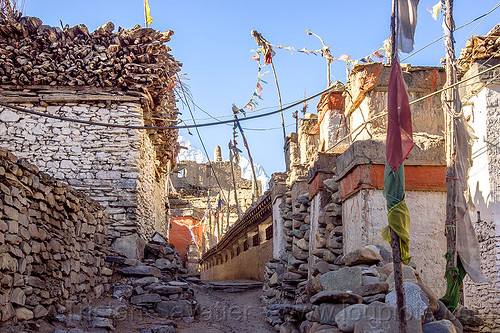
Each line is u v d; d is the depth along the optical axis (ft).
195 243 129.39
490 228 45.60
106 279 44.42
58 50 54.34
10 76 54.19
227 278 97.96
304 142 65.57
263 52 61.41
